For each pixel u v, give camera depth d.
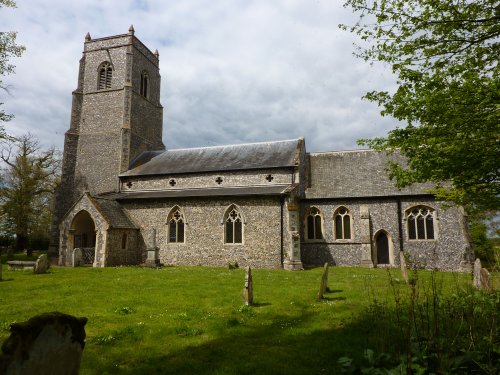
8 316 9.53
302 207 25.52
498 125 7.81
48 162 39.66
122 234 24.36
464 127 8.21
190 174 27.53
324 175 27.05
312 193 25.62
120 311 9.91
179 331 8.16
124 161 29.92
